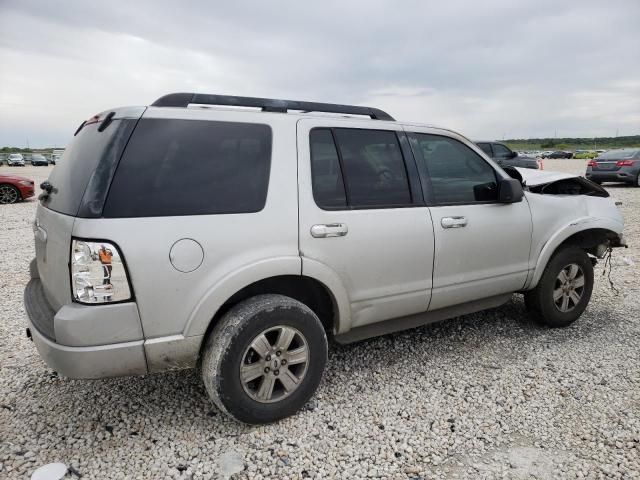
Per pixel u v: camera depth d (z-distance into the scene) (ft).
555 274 13.35
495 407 9.79
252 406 8.65
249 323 8.36
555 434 8.87
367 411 9.62
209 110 8.74
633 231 28.84
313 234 9.16
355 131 10.26
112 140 7.79
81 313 7.38
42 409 9.60
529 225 12.60
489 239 11.84
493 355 12.24
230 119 8.82
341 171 9.85
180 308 7.98
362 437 8.78
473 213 11.59
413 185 10.81
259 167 8.87
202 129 8.51
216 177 8.43
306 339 9.12
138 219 7.64
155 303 7.77
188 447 8.44
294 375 9.16
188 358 8.26
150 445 8.48
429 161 11.27
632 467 7.93
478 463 8.09
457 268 11.39
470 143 12.14
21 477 7.61
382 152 10.56
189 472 7.80
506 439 8.73
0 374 11.05
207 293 8.13
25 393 10.21
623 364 11.67
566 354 12.27
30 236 28.50
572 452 8.35
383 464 8.05
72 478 7.62
